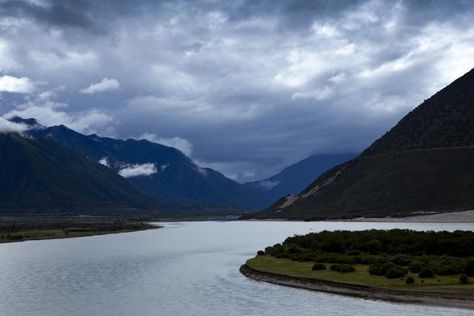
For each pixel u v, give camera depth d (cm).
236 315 4594
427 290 5000
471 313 4309
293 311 4684
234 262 8481
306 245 8731
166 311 4788
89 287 6109
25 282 6500
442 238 7569
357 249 7862
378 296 5122
